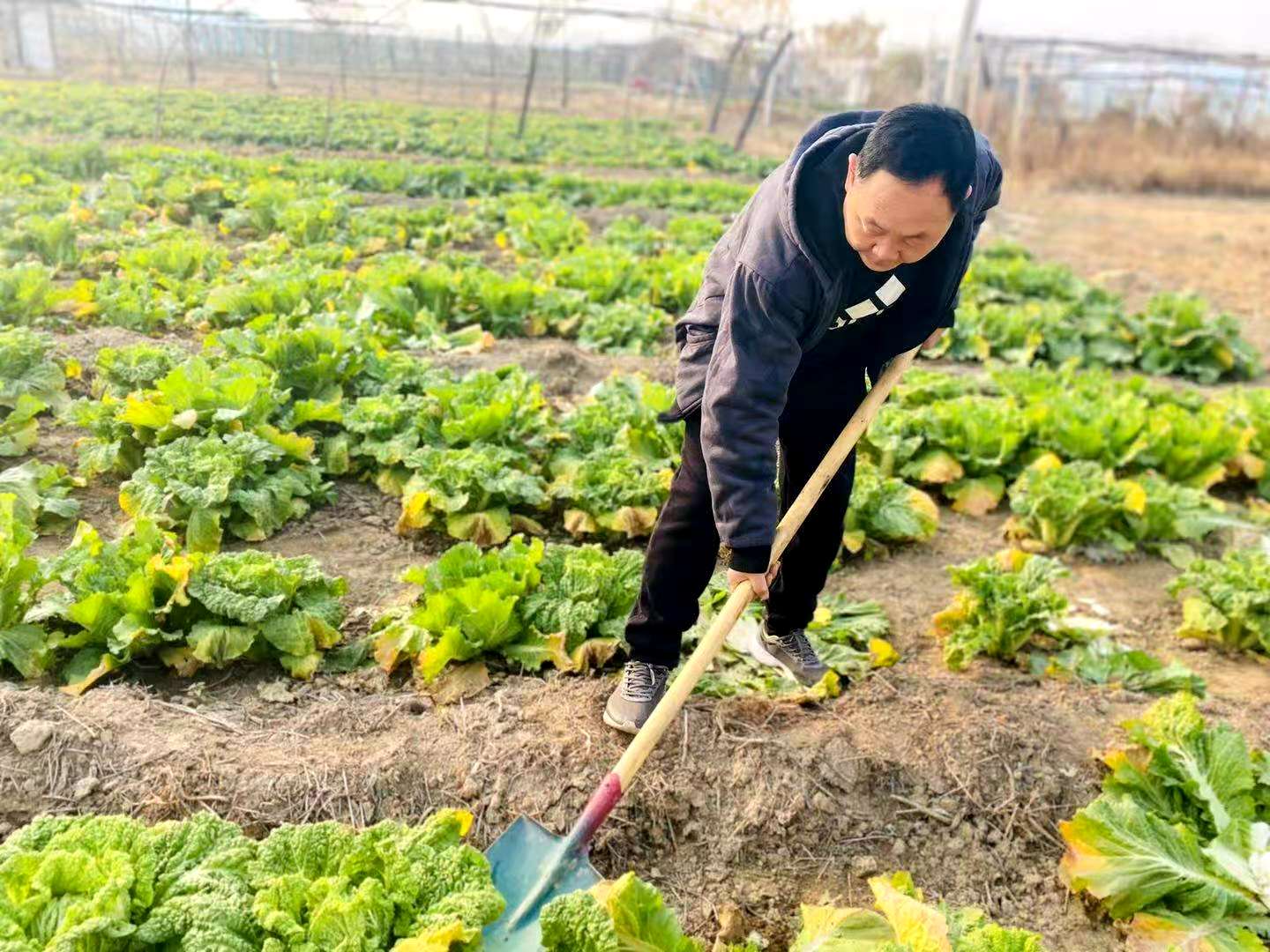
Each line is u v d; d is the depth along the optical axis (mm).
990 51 31953
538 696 3945
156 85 32531
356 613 4551
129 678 3895
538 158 25219
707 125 35875
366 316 7805
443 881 2781
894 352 3369
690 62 45219
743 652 4344
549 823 3463
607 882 2949
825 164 2785
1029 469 6293
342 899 2588
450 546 5281
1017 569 4973
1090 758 4051
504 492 5293
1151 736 3896
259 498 5078
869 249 2682
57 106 24344
